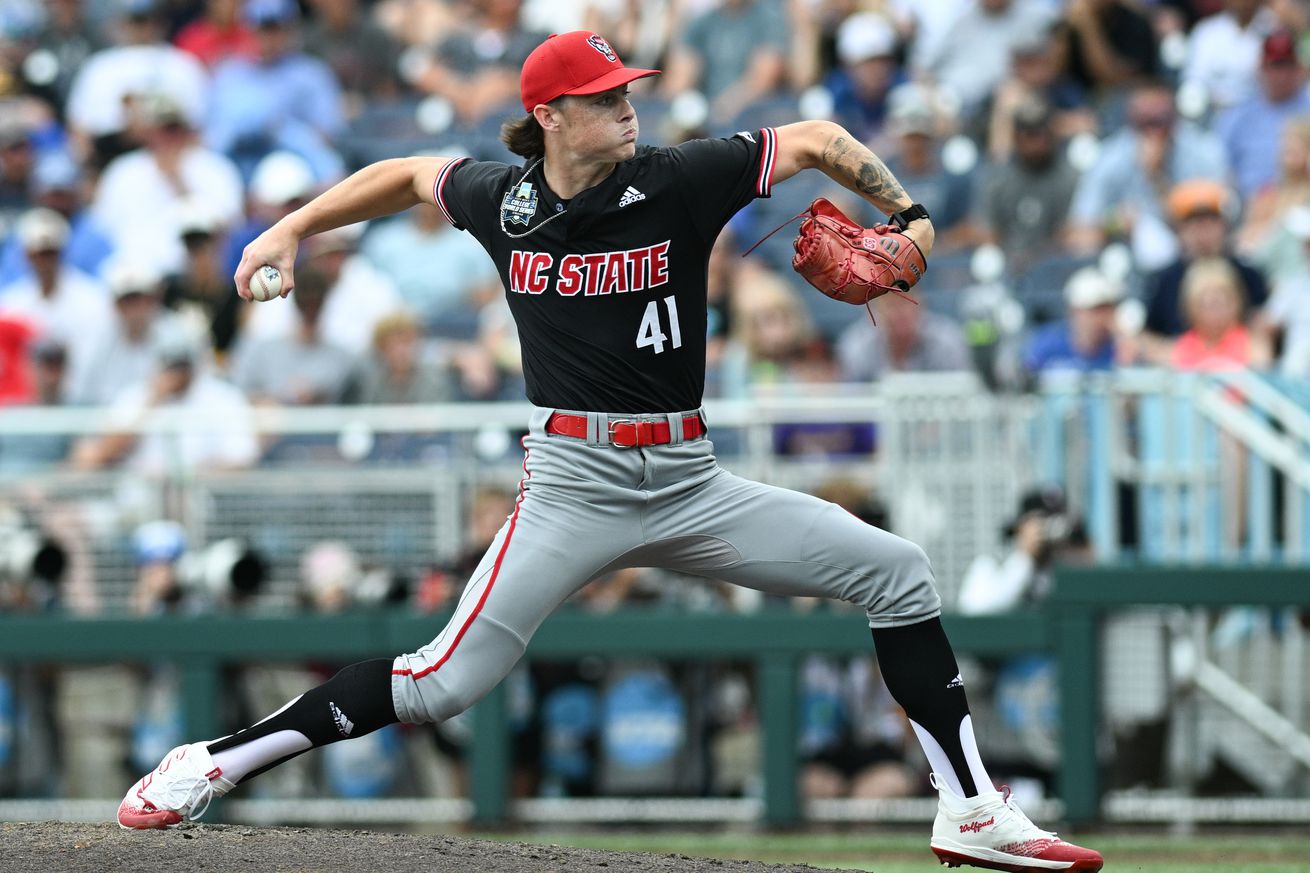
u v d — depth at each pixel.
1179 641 27.91
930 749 15.59
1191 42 43.12
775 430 29.73
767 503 15.12
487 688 15.04
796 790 27.91
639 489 14.86
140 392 35.78
